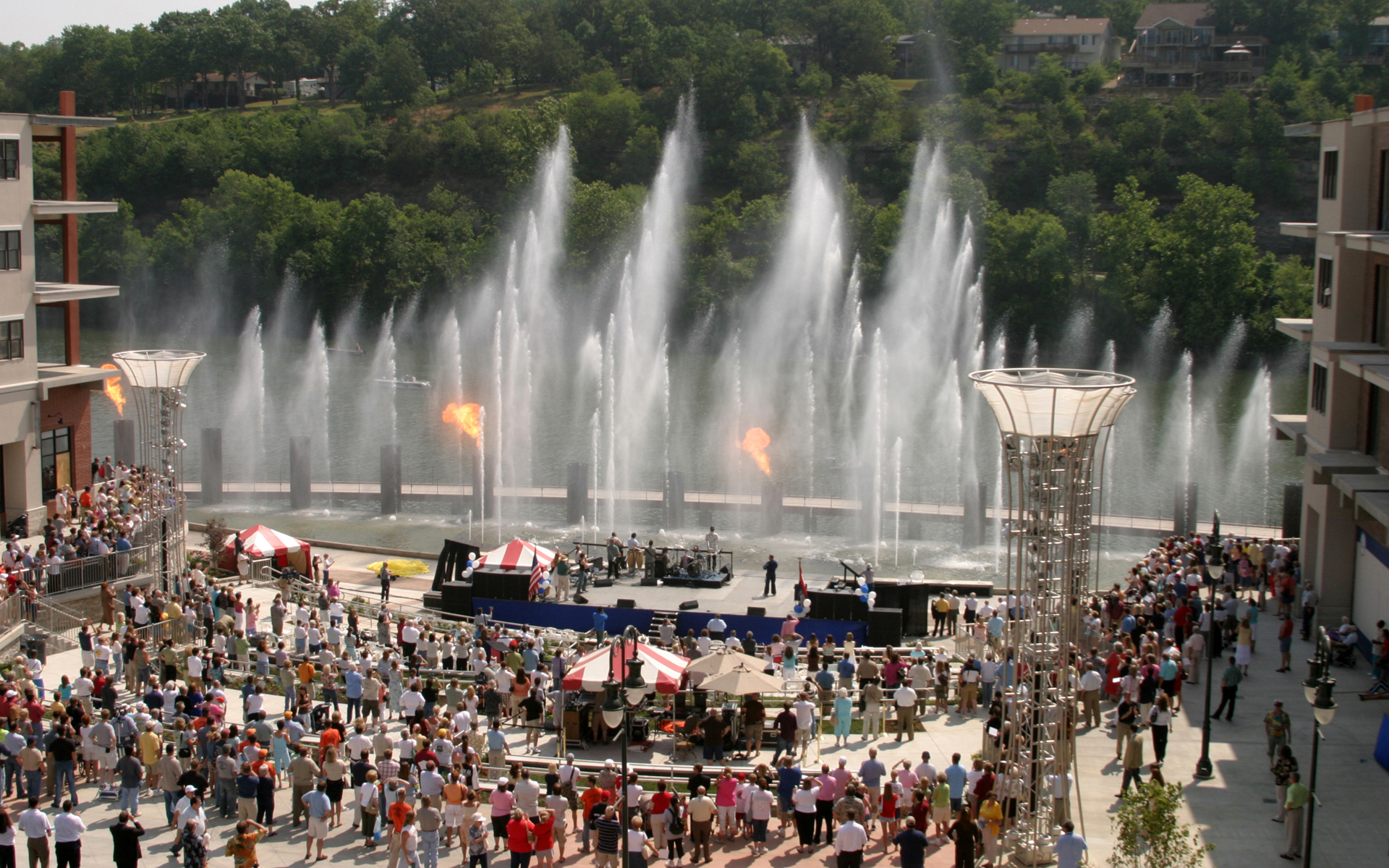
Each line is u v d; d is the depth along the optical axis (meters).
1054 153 174.25
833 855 28.70
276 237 169.38
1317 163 169.88
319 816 28.06
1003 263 147.50
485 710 37.88
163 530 47.97
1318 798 31.50
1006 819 26.94
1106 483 84.62
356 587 55.50
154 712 33.16
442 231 170.50
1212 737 35.28
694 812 28.16
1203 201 138.75
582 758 34.50
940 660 38.12
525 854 27.27
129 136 198.12
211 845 28.77
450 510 72.56
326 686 37.25
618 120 198.00
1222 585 47.19
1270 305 138.25
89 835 29.45
